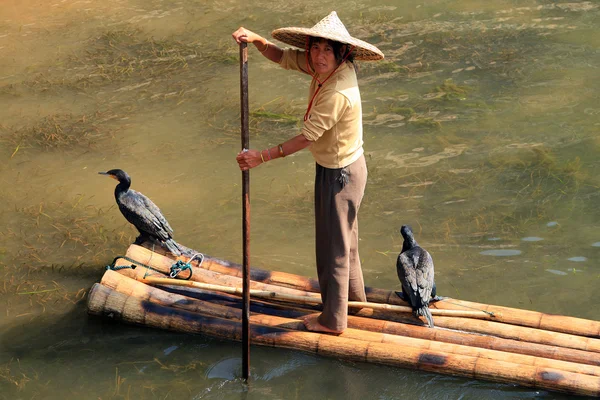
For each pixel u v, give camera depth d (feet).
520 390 39.55
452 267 51.88
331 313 42.14
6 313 47.67
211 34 96.17
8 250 54.95
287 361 42.50
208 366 42.34
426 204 59.88
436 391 39.96
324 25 36.09
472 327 42.93
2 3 107.34
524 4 101.81
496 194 60.85
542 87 79.10
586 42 89.10
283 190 63.00
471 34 93.09
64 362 42.98
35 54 91.45
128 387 40.93
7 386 41.14
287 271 52.19
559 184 61.67
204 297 46.88
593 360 40.09
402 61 86.89
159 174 65.51
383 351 41.45
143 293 46.06
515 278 50.44
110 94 81.10
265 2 106.83
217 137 71.67
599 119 71.97
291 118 74.33
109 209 60.80
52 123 74.59
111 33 96.48
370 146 69.26
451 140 69.62
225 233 57.00
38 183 64.49
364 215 58.80
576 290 48.93
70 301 48.78
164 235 49.60
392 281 50.80
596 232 55.21
